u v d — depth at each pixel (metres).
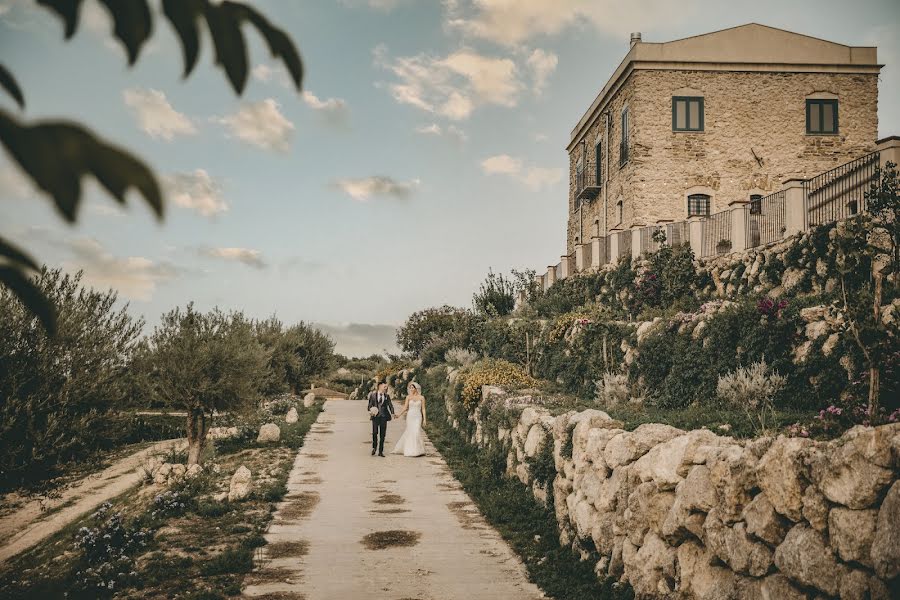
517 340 23.73
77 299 11.44
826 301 11.48
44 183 0.75
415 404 18.06
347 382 47.91
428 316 42.91
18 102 1.02
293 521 11.41
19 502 14.98
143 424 24.20
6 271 1.00
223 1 1.12
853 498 4.45
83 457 11.42
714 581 5.99
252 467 15.95
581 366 18.30
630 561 7.54
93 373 11.30
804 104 28.94
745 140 28.81
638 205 28.69
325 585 8.52
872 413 6.70
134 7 1.01
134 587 8.34
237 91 1.16
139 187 0.80
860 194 14.92
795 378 10.96
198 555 9.55
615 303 24.36
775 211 17.83
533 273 33.59
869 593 4.30
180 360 16.44
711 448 6.52
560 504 10.40
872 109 29.02
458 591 8.39
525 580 8.81
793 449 5.07
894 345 7.30
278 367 30.78
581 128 37.38
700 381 13.40
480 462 15.62
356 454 17.98
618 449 8.36
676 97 28.94
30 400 10.34
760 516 5.38
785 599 5.00
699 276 20.28
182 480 14.02
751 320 12.52
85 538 9.69
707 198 28.81
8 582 9.15
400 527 11.17
